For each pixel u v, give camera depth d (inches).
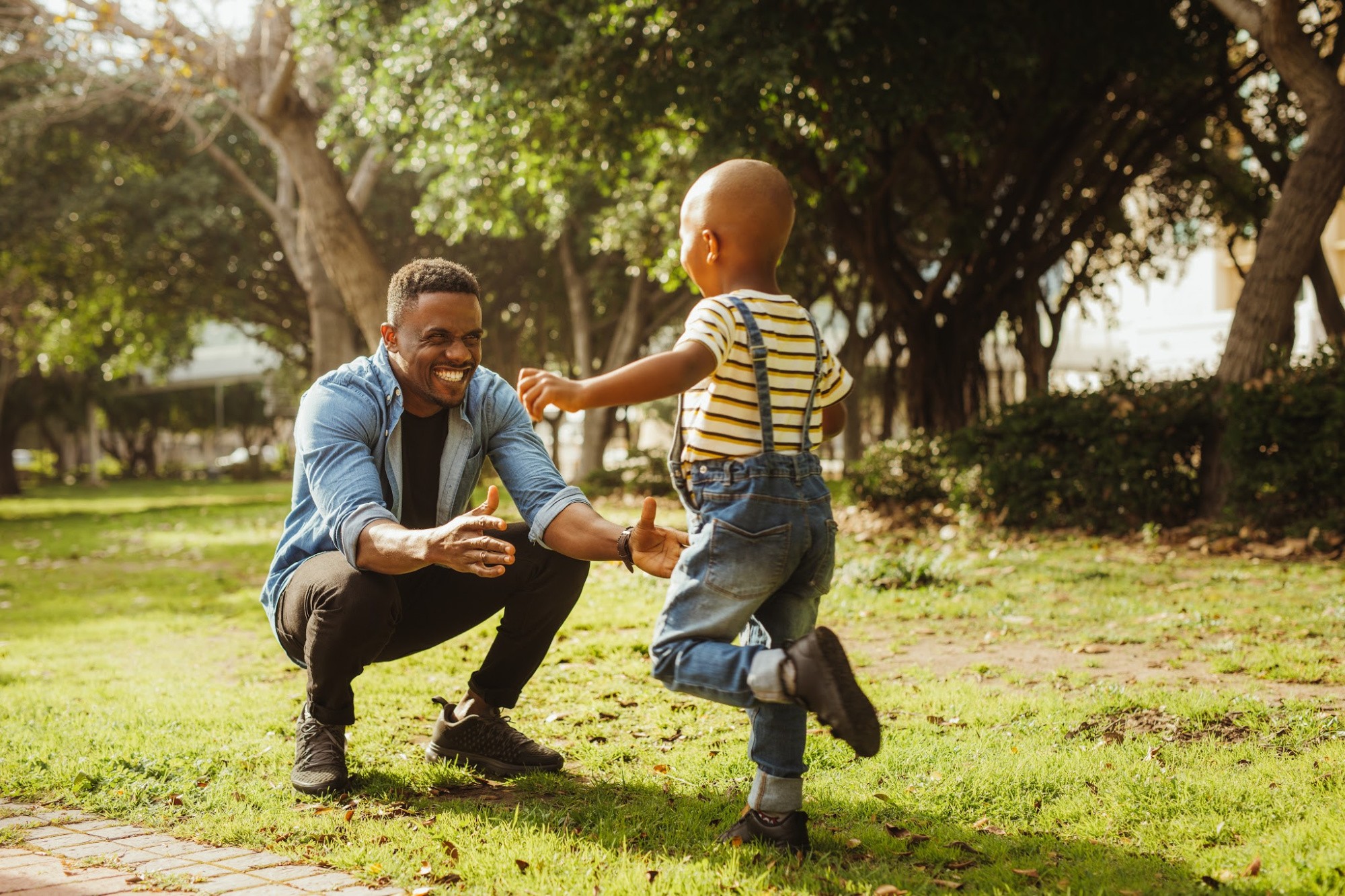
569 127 474.6
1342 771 118.1
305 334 1115.9
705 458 95.5
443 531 106.4
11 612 293.1
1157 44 469.7
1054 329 797.2
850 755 134.0
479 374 135.9
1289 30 346.0
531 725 154.4
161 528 606.9
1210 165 711.7
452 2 429.4
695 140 461.4
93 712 165.5
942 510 440.5
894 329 709.9
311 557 126.6
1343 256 1021.8
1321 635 196.7
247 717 161.3
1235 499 343.9
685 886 92.7
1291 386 326.3
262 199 764.0
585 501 124.2
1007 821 111.9
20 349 1120.8
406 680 184.1
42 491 1385.3
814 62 401.4
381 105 481.7
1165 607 232.5
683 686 95.1
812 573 99.7
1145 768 123.5
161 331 1061.8
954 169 589.0
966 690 164.4
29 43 613.9
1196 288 1146.7
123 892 96.2
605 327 1015.0
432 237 935.0
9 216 799.1
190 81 631.2
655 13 399.5
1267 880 91.1
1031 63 418.3
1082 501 388.2
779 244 100.8
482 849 103.9
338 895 95.0
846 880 95.1
